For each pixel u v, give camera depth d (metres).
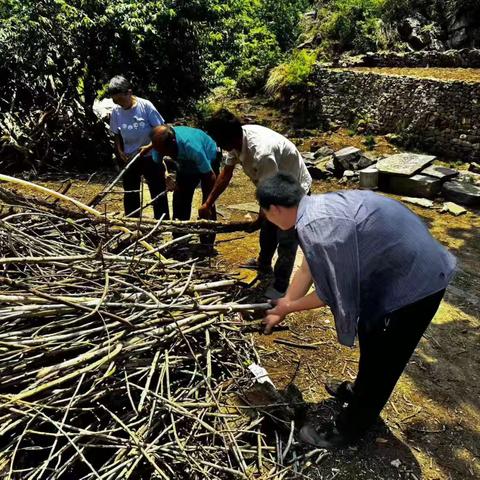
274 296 3.35
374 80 8.56
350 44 11.28
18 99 7.28
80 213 3.21
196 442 2.07
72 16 7.34
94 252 2.68
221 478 2.02
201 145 3.70
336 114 9.43
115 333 2.25
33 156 6.80
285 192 2.01
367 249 1.84
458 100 7.05
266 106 10.90
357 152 6.66
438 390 2.71
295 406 2.47
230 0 10.56
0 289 2.37
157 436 2.10
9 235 2.56
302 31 13.50
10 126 6.61
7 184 6.20
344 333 1.86
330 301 1.85
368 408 2.14
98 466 2.04
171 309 2.38
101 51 7.88
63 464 1.95
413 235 1.88
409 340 1.97
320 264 1.81
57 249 2.76
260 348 3.01
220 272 3.12
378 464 2.24
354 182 6.38
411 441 2.38
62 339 2.12
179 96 9.27
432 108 7.41
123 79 3.97
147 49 8.45
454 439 2.39
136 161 4.08
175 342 2.40
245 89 11.91
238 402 2.40
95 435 1.92
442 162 7.11
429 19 10.52
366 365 2.05
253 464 2.14
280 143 3.10
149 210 5.29
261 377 2.55
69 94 7.46
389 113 8.23
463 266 4.16
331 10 12.54
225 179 3.37
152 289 2.62
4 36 7.25
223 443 2.11
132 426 2.08
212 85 10.20
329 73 9.53
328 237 1.81
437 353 3.02
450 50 9.06
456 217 5.23
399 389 2.71
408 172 5.84
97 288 2.46
